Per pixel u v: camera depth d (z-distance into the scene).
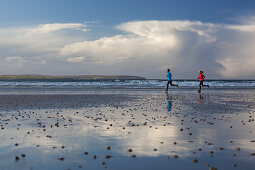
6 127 9.27
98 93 29.41
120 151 6.10
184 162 5.26
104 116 12.23
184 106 16.72
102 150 6.19
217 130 8.76
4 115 12.45
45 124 9.98
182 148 6.38
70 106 16.56
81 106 16.61
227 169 4.83
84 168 4.86
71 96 24.75
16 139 7.34
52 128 9.12
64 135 7.91
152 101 20.27
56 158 5.52
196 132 8.39
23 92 30.38
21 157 5.59
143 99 22.05
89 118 11.57
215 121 10.75
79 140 7.24
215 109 15.10
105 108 15.59
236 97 24.34
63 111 14.08
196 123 10.23
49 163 5.17
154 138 7.50
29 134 8.05
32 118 11.54
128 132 8.38
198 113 13.37
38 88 38.81
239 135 7.93
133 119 11.31
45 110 14.48
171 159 5.47
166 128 9.12
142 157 5.61
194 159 5.34
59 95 25.97
